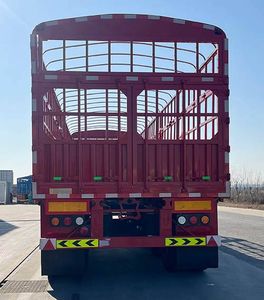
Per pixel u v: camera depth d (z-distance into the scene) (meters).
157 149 3.92
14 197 28.62
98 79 3.89
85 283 3.98
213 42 4.04
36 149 3.80
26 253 5.87
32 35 3.84
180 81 3.94
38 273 4.48
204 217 3.94
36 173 3.79
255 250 5.93
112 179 3.86
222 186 3.94
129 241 3.81
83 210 3.84
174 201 3.91
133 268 4.68
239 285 3.87
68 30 3.96
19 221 11.38
